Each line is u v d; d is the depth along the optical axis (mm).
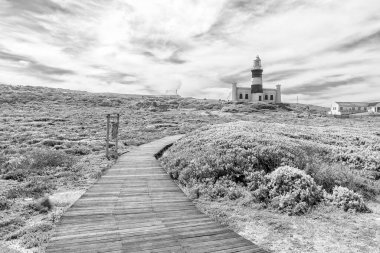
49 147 24969
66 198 12156
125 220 9078
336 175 14766
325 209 11242
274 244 8266
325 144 24375
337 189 12602
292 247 8078
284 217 10547
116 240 7531
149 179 14914
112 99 100625
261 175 13961
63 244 7215
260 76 123750
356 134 32031
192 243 7516
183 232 8219
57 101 83750
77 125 43250
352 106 130250
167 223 8906
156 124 51062
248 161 15469
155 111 82500
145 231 8203
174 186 13594
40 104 74938
